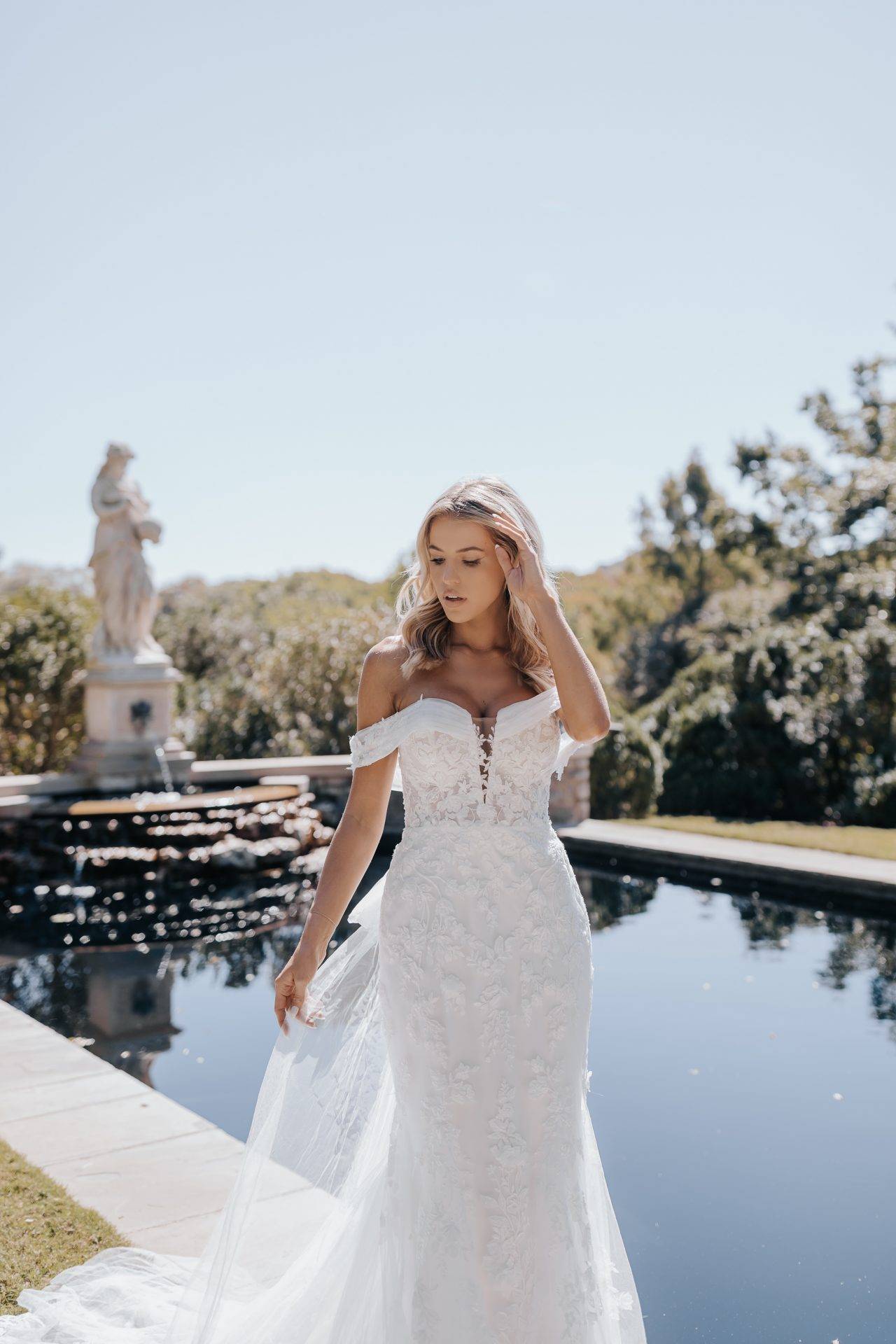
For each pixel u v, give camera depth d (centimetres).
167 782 1234
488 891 205
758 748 1423
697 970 662
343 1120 236
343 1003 237
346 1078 237
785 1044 530
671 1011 582
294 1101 233
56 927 873
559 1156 203
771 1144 416
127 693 1230
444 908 205
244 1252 233
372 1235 213
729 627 2284
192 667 2391
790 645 1453
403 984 205
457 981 202
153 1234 312
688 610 3084
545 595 216
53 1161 368
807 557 2209
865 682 1389
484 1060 200
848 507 2119
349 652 1812
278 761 1341
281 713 1841
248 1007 636
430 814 212
